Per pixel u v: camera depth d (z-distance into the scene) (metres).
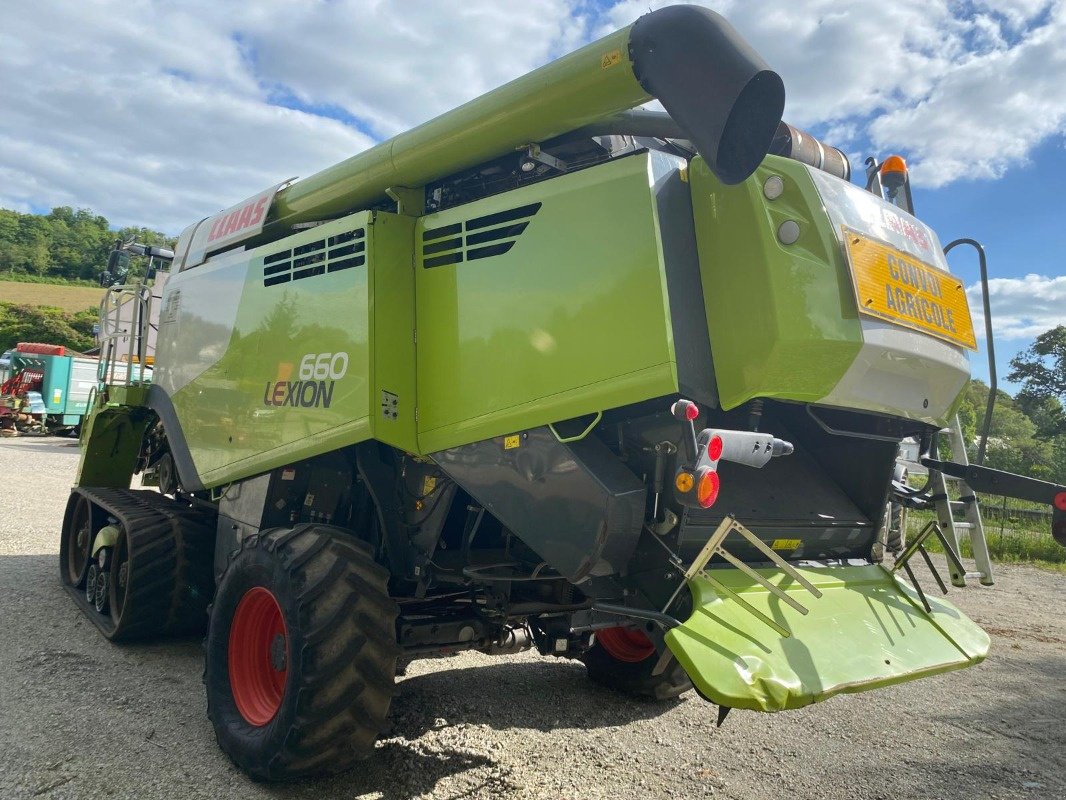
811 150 3.31
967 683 5.11
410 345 3.45
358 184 3.80
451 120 3.30
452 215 3.41
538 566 3.33
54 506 10.23
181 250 5.33
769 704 2.40
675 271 2.79
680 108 2.53
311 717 2.85
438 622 3.58
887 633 3.07
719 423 3.09
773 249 2.74
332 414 3.46
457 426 3.22
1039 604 7.97
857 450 3.76
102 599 5.20
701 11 2.55
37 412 24.05
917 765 3.68
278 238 4.57
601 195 2.89
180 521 4.87
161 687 4.12
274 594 3.12
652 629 2.80
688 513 2.92
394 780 3.19
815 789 3.36
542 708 4.20
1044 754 3.87
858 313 2.81
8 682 3.99
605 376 2.76
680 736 3.91
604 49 2.75
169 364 5.11
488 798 3.08
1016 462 20.53
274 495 3.89
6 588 6.00
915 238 3.32
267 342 4.03
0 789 2.87
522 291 3.07
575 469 2.78
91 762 3.16
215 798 2.93
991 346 3.59
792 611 2.89
